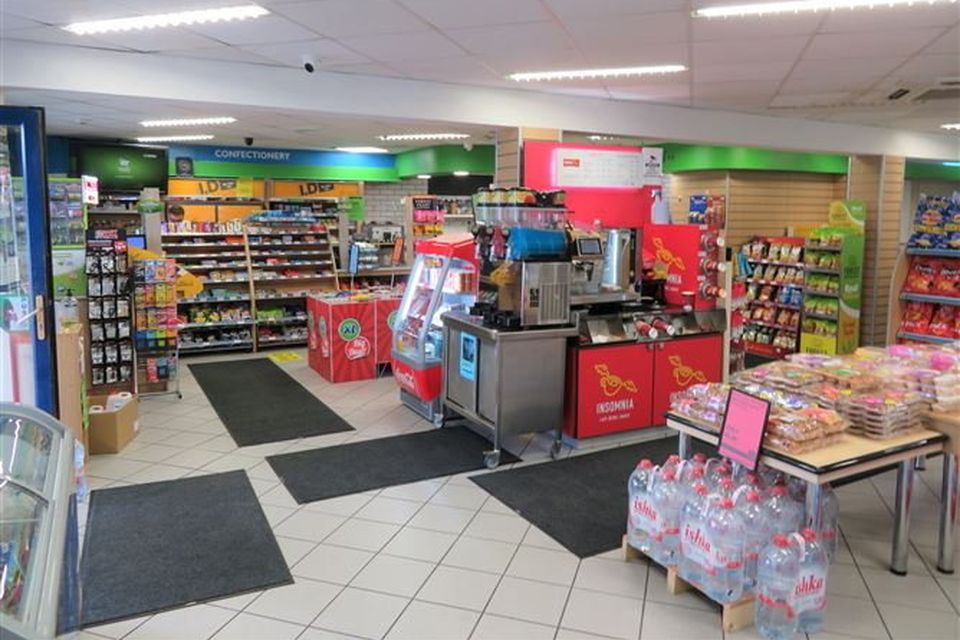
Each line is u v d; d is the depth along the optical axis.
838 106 7.99
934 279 5.40
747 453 2.88
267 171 12.95
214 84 5.84
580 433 5.11
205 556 3.51
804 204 11.95
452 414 5.89
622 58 5.69
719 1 4.23
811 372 3.40
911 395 3.18
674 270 5.75
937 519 4.01
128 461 4.95
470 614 2.99
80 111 7.18
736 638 2.79
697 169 11.38
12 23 4.67
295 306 9.77
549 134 7.28
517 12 4.45
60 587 1.71
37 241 4.00
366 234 11.40
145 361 6.71
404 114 6.60
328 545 3.65
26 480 2.10
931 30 4.86
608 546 3.62
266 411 6.28
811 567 2.75
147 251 7.00
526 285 4.78
